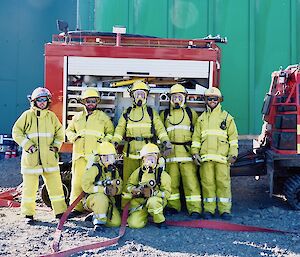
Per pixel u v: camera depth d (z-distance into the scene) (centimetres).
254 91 1250
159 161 608
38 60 1355
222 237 562
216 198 670
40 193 746
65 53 688
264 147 749
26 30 1346
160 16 1246
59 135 636
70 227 593
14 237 545
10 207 724
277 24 1247
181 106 664
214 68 689
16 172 1041
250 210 711
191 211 661
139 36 756
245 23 1247
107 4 1254
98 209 578
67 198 707
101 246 514
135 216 598
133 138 650
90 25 1294
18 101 1345
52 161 630
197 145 656
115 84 691
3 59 1332
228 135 662
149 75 689
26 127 624
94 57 688
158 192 600
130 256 485
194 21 1248
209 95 654
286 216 663
